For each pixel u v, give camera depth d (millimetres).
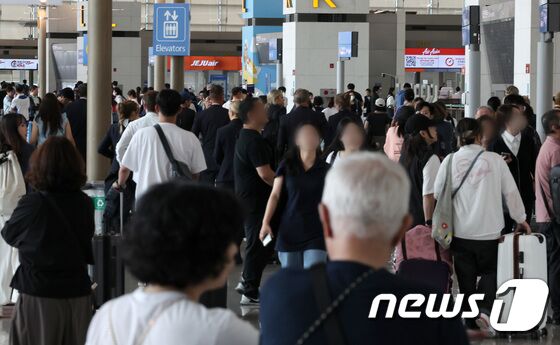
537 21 33125
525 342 11453
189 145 11344
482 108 14641
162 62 43156
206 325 3924
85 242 8000
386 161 4129
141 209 4055
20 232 7840
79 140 20828
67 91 23859
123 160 11320
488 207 11055
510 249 11078
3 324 12398
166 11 32125
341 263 4102
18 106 35344
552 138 12203
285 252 11352
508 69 39188
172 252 3973
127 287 13656
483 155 11102
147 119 13680
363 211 4012
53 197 7883
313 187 11211
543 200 12242
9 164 12312
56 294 7840
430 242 11016
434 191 11273
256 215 13594
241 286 13906
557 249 12312
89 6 18797
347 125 11375
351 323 4039
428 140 12203
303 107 18062
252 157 13211
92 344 4090
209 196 4070
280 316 4109
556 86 34312
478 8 24281
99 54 18781
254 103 13234
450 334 4133
